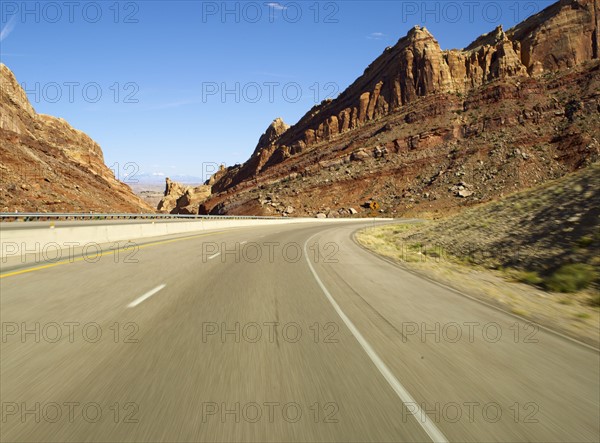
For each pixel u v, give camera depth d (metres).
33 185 68.75
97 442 2.85
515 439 3.04
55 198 69.06
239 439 2.92
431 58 129.62
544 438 3.07
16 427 3.02
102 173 135.50
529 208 19.09
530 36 128.75
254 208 106.12
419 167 104.69
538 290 10.03
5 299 7.37
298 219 69.44
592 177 18.62
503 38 142.50
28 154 79.56
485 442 2.98
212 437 2.94
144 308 6.93
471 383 4.10
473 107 114.31
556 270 11.27
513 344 5.50
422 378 4.20
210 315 6.60
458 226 22.78
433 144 108.69
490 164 94.38
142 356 4.61
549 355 5.06
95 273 10.54
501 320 6.86
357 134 128.38
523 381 4.18
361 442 2.93
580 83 106.69
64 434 2.94
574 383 4.17
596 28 119.31
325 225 53.31
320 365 4.46
